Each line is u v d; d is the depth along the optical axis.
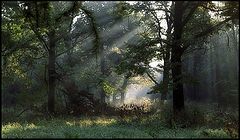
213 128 18.95
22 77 39.88
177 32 24.02
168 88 23.30
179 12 23.67
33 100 39.62
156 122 22.03
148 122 22.33
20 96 40.75
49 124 23.27
